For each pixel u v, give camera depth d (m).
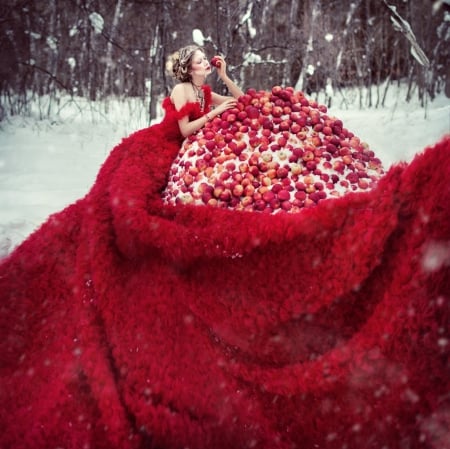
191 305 2.34
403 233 2.08
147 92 11.88
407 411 2.00
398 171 2.12
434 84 10.52
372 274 2.12
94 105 12.47
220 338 2.30
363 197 2.14
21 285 2.77
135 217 2.47
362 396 2.06
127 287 2.52
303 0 11.90
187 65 3.26
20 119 10.54
